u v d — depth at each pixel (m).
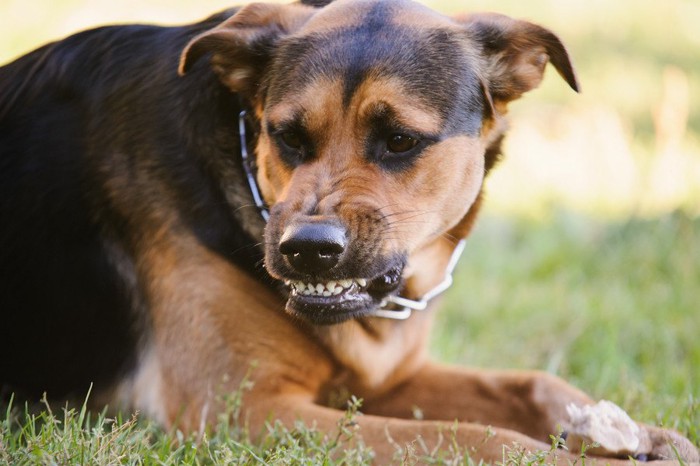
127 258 6.50
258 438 5.96
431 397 7.14
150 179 6.38
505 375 7.08
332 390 6.64
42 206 6.55
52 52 6.84
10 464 5.00
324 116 5.80
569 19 22.31
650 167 13.90
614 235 11.61
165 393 6.39
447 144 5.97
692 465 5.50
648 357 8.43
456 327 9.45
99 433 5.16
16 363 6.65
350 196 5.66
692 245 10.91
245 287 6.22
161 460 5.34
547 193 13.55
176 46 6.57
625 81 19.09
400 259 5.84
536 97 17.64
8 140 6.68
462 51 6.14
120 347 6.55
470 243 11.71
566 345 8.78
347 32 5.99
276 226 5.66
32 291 6.57
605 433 5.61
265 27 6.29
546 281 10.70
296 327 6.26
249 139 6.30
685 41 22.08
